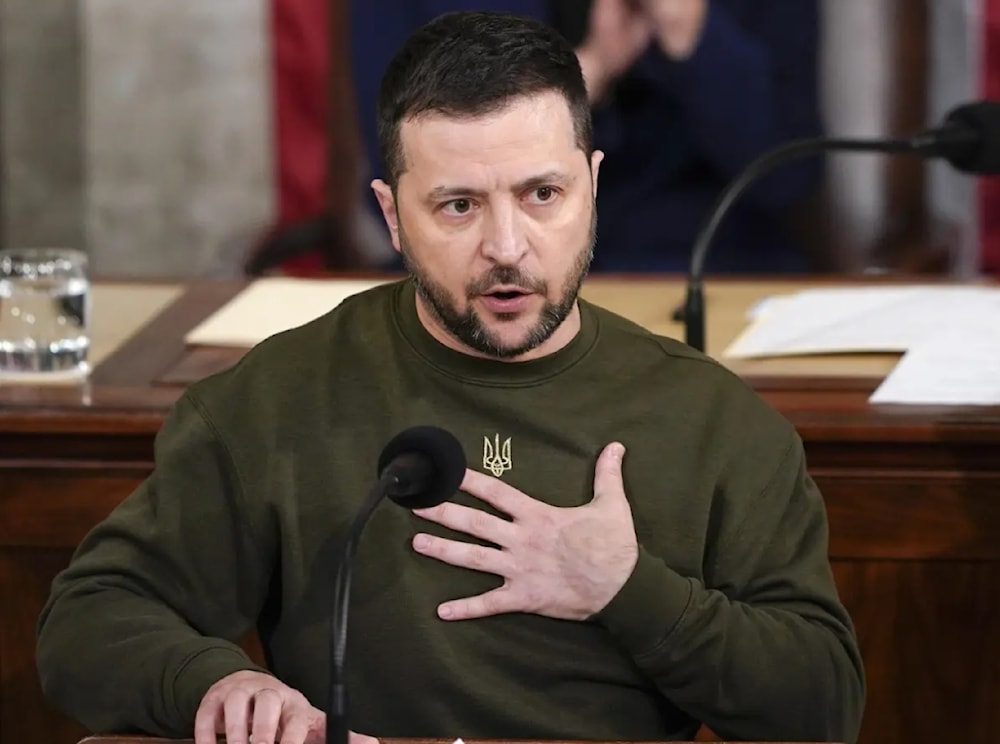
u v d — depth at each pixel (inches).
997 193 550.6
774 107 491.2
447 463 192.1
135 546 235.5
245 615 240.1
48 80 602.2
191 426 239.1
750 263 496.1
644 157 491.2
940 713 292.4
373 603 230.4
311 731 207.0
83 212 613.0
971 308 334.0
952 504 285.0
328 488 234.4
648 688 234.5
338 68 492.7
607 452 231.8
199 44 597.6
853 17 486.6
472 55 215.8
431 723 228.7
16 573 295.9
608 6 478.3
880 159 488.1
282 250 482.6
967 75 490.9
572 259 222.1
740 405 240.5
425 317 237.5
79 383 302.8
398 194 224.5
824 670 229.1
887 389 294.7
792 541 237.8
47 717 299.6
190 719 211.2
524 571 226.5
